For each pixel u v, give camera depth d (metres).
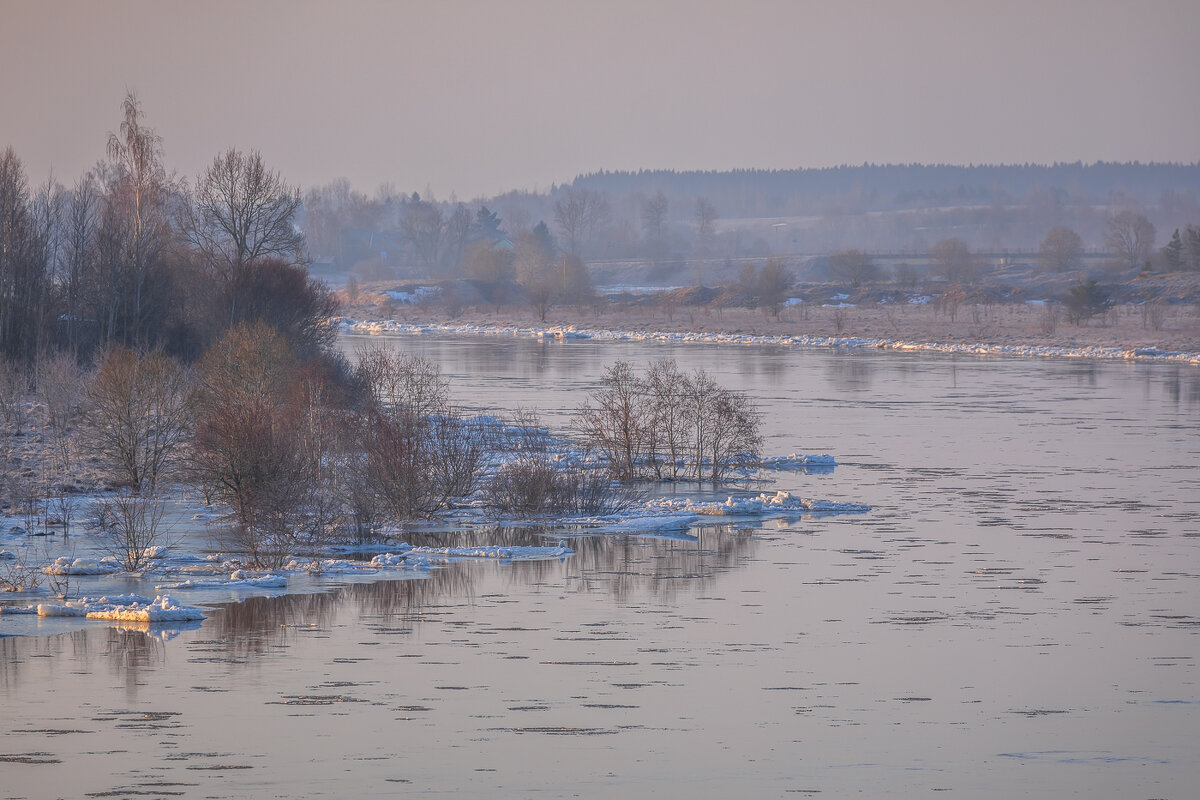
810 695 42.59
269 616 52.72
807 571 63.09
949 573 62.72
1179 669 46.16
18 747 36.38
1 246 136.12
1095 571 63.41
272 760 35.41
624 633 50.66
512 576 61.38
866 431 122.75
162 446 86.19
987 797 33.56
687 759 36.12
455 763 35.47
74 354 128.25
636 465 96.69
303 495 71.94
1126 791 34.16
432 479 82.19
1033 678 44.94
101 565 61.06
